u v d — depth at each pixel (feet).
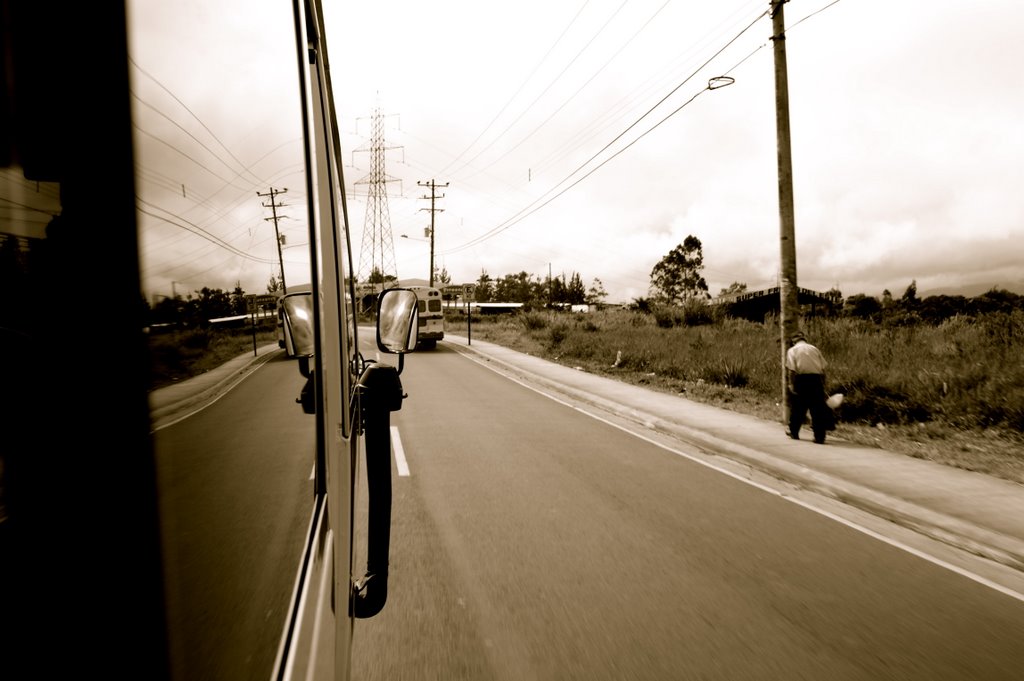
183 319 2.74
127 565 2.21
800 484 24.82
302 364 4.87
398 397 10.12
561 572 15.49
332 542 5.62
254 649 3.18
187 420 2.65
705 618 13.29
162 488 2.35
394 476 24.26
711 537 18.35
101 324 2.16
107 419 2.16
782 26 35.04
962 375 38.52
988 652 12.18
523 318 132.98
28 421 1.93
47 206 2.03
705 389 47.96
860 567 16.44
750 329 85.40
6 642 1.89
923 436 32.24
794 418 31.53
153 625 2.28
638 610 13.57
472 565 15.81
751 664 11.55
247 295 3.89
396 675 10.92
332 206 8.48
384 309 10.41
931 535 19.25
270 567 3.67
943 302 119.75
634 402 42.50
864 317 92.79
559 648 11.93
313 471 5.19
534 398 45.98
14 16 1.97
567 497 21.88
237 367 3.47
